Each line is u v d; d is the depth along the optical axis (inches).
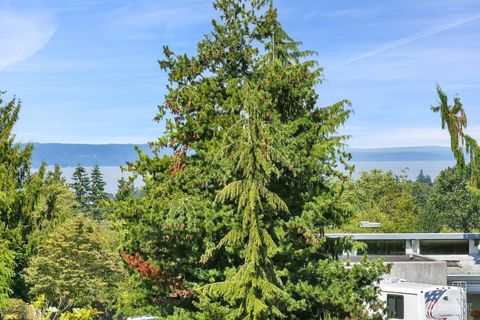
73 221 1316.4
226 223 577.0
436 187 3031.5
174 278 634.2
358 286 643.5
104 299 1295.5
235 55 683.4
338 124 671.8
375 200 2817.4
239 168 564.1
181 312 616.1
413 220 2650.1
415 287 881.5
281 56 708.7
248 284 521.3
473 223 2834.6
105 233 1482.5
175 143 661.9
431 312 862.5
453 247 1236.5
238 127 557.0
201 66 686.5
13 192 1440.7
